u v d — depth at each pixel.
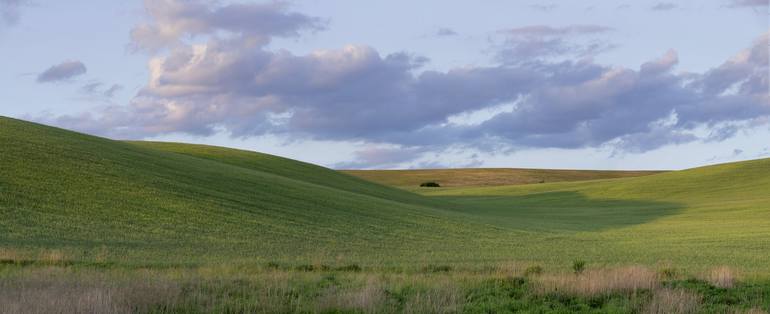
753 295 18.30
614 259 34.81
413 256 34.53
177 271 22.61
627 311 15.61
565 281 18.33
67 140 62.97
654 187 106.50
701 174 113.31
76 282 17.52
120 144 73.62
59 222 36.81
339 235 42.84
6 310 13.27
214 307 14.86
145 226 38.88
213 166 71.38
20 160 49.44
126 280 18.05
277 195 57.97
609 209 83.94
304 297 16.58
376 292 16.16
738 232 51.28
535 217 71.69
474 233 49.12
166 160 66.94
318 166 109.62
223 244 35.94
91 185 46.81
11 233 32.94
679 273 23.62
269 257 31.58
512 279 19.80
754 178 104.44
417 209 64.25
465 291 17.80
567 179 165.62
